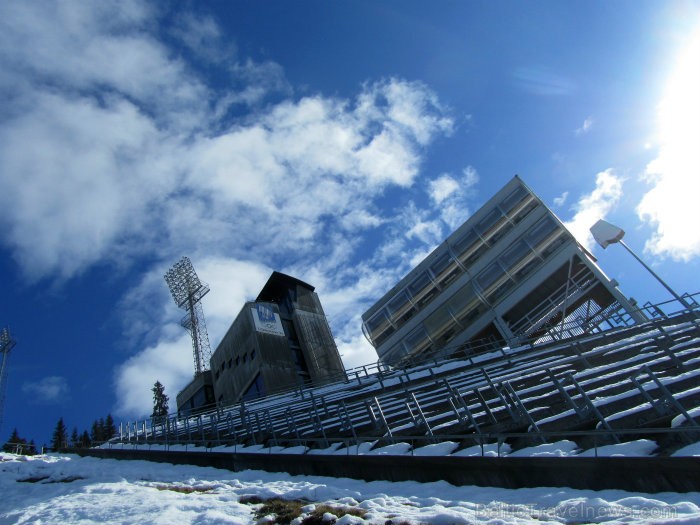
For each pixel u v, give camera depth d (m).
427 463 9.79
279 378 41.69
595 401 10.88
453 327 34.59
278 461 13.38
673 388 10.95
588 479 7.61
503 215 34.56
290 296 51.22
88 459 22.17
